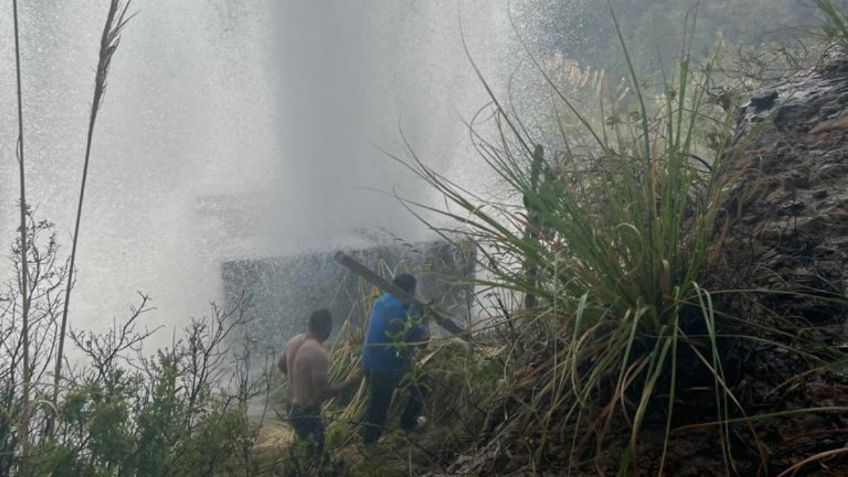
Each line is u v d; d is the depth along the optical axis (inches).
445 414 199.5
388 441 210.2
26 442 138.5
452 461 168.6
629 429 134.3
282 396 270.5
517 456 143.9
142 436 151.7
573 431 139.8
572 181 168.1
